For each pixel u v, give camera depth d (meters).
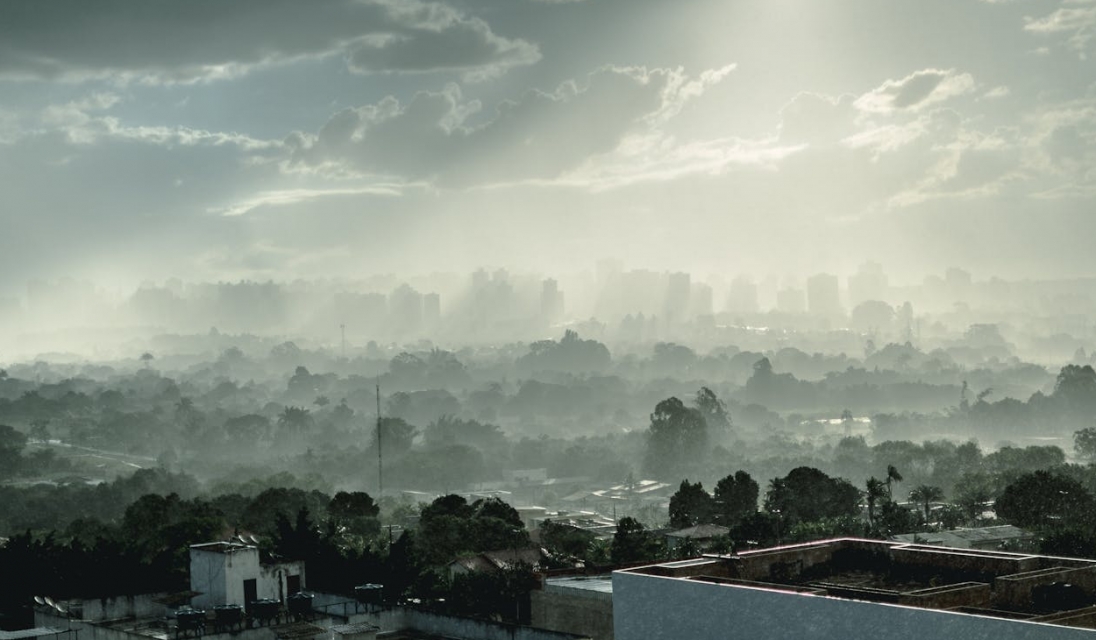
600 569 73.44
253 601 64.69
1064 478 163.88
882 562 42.25
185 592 66.62
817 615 32.28
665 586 35.88
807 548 42.47
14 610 72.06
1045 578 36.28
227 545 67.50
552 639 57.97
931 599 34.09
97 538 74.25
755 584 36.75
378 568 77.12
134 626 63.97
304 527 78.94
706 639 34.81
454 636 62.41
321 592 70.19
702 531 152.00
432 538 127.25
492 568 106.31
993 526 155.75
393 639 62.06
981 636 29.08
